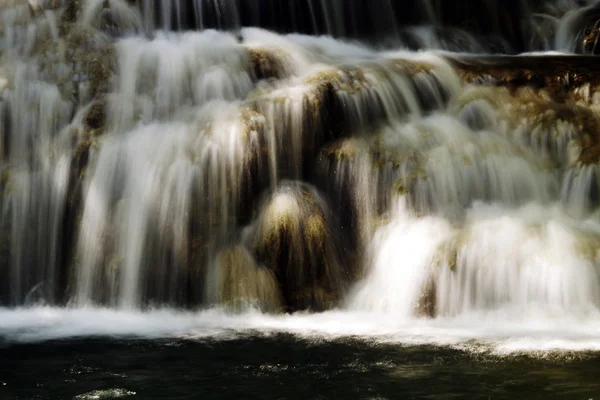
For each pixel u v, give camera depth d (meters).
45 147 13.59
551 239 11.04
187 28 18.58
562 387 7.05
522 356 8.24
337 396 6.88
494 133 13.98
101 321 10.90
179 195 12.25
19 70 14.52
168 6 18.17
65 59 14.77
